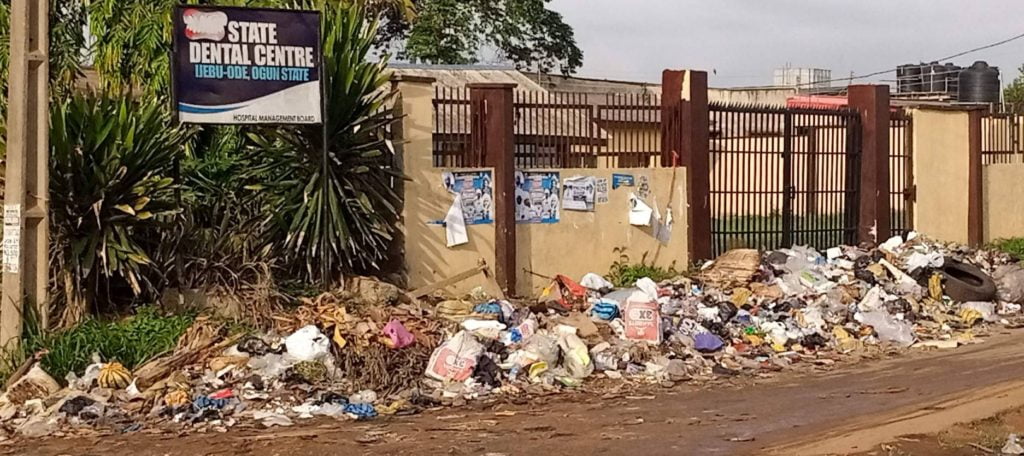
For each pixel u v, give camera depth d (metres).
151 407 9.65
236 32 12.15
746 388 11.04
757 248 17.27
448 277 14.16
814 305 14.59
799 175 17.92
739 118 17.31
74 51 16.47
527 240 14.96
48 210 10.88
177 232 12.29
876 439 8.44
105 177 11.31
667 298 14.11
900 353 13.36
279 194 13.00
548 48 37.09
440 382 10.70
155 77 15.38
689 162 16.56
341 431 8.98
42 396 9.87
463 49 34.38
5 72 14.91
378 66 13.54
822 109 18.16
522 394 10.56
